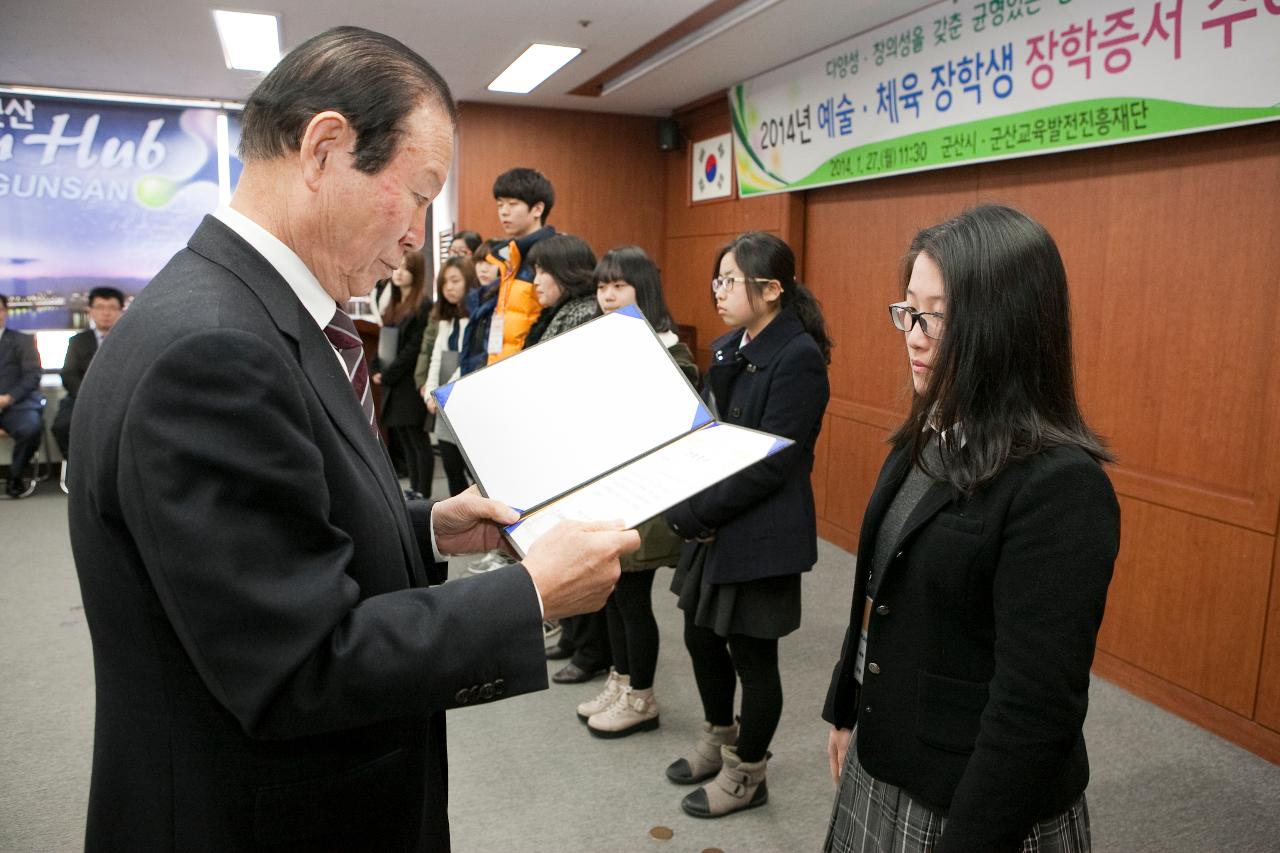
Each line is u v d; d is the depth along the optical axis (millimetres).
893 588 1008
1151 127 2445
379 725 776
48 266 5781
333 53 729
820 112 4066
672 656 2910
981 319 902
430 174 773
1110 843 1910
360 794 761
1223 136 2354
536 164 5914
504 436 1002
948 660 956
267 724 644
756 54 4129
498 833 1944
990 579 915
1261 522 2275
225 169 6031
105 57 4703
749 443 914
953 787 939
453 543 986
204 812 704
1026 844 929
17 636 3021
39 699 2570
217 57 4680
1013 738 832
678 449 953
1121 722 2465
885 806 1031
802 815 2014
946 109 3248
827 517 4273
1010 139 2955
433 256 6352
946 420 937
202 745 703
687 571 2006
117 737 720
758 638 1906
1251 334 2303
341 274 782
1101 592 838
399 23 3980
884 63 3574
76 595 3424
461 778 2172
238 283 710
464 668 691
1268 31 2119
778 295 1875
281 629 630
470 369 3533
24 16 3936
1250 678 2309
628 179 6105
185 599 616
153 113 5832
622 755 2285
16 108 5574
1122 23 2500
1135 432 2652
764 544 1788
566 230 6031
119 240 5891
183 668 698
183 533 606
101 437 653
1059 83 2740
